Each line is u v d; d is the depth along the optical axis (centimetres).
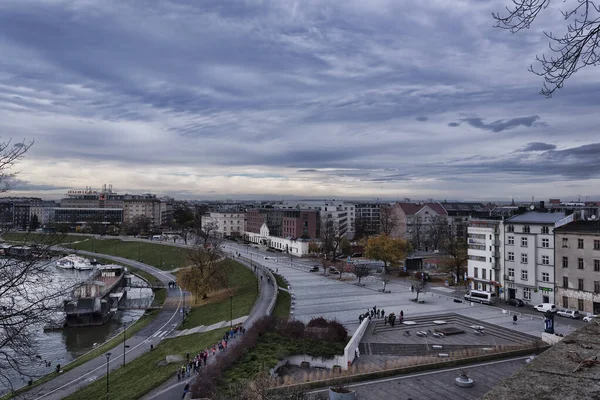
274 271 14538
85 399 5669
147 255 19938
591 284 8206
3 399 5597
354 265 13762
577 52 1151
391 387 4766
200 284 11700
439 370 5266
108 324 10488
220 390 4622
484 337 7056
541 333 6875
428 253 18500
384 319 8094
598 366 751
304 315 8669
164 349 7600
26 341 2322
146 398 4984
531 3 1154
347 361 5631
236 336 7275
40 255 2495
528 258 9294
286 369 5659
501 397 675
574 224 8688
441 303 9675
